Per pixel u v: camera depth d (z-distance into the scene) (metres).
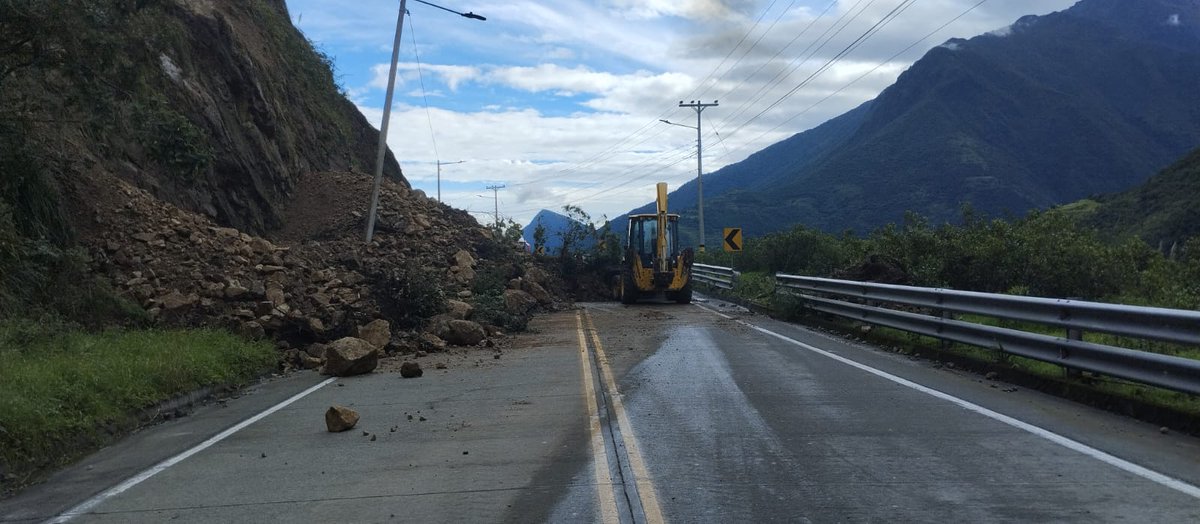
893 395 9.62
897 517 5.30
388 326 15.77
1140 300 16.86
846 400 9.36
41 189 14.72
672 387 10.54
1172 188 40.41
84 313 13.45
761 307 22.67
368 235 24.31
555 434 8.07
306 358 14.07
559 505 5.78
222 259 16.84
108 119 15.21
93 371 9.45
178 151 15.79
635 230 27.98
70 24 13.61
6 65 14.42
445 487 6.33
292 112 30.97
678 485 6.18
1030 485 5.93
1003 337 10.91
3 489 6.84
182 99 21.88
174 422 9.62
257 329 14.38
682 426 8.22
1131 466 6.38
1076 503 5.49
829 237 36.72
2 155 13.88
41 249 13.24
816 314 19.02
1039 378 9.89
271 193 25.83
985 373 11.06
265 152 25.81
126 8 14.95
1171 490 5.74
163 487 6.67
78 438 8.18
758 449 7.20
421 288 17.62
